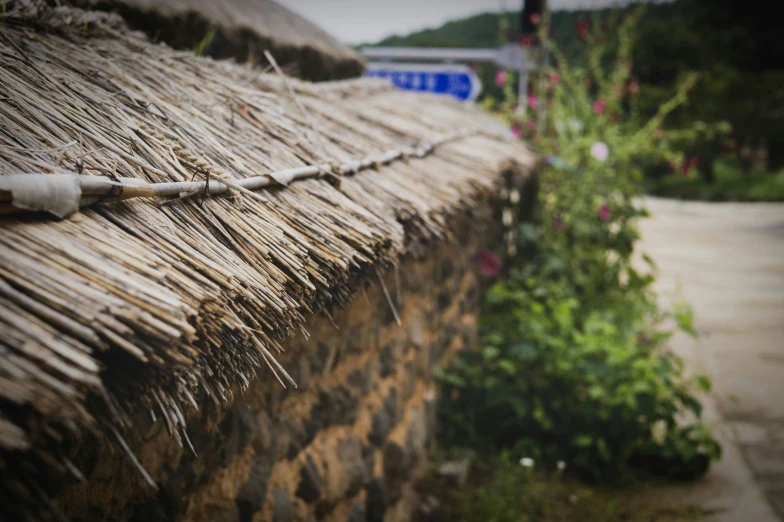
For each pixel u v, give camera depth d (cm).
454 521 331
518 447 388
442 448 388
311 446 236
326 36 412
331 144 227
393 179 232
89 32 201
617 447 394
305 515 229
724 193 2222
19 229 97
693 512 351
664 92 2247
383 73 702
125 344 86
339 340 247
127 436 139
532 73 627
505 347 421
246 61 312
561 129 585
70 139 131
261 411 198
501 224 503
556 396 401
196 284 108
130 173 130
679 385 423
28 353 78
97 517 138
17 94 136
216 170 152
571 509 351
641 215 557
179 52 231
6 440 69
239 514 191
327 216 168
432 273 353
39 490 78
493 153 366
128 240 110
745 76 2658
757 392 505
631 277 535
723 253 1066
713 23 2981
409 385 335
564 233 555
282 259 138
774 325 672
